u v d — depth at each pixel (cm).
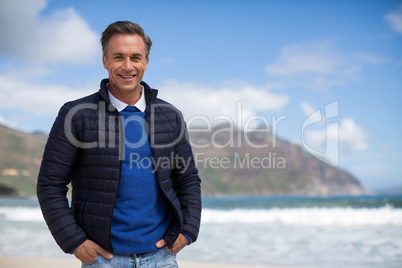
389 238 943
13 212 1628
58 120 183
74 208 185
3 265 581
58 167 180
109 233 178
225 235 997
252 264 646
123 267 187
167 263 200
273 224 1252
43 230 1057
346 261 674
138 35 190
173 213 202
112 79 191
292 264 650
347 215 1465
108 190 180
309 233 1036
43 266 577
